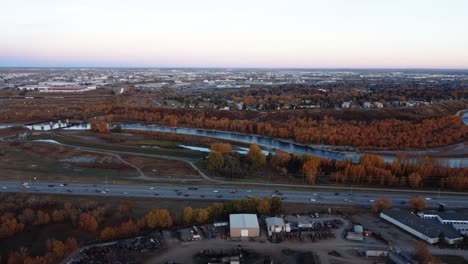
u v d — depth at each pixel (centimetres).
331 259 11719
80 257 11644
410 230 13475
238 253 11931
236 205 14775
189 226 13900
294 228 13688
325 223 14100
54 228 13738
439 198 17012
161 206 15650
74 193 16838
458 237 12794
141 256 11775
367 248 12388
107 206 15062
